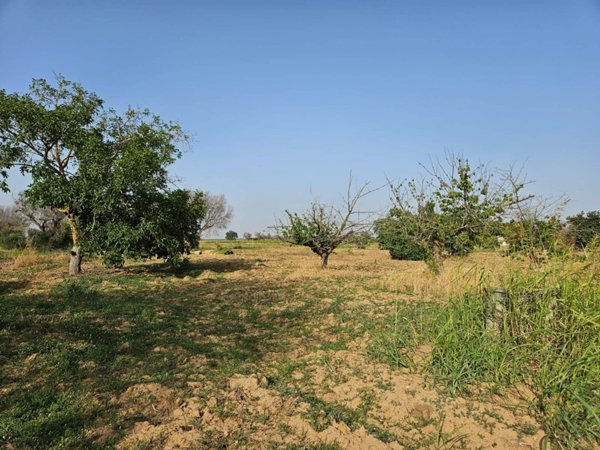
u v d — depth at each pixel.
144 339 6.29
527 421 3.85
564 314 4.63
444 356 4.95
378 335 6.12
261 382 4.75
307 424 3.82
